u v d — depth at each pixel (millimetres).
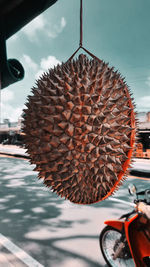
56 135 1355
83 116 1311
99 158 1315
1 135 31875
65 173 1375
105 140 1321
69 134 1330
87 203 1507
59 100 1351
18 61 1750
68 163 1350
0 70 1540
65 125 1336
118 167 1333
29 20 1449
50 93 1392
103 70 1436
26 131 1553
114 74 1457
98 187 1372
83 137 1309
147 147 15641
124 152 1398
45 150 1373
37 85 1631
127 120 1346
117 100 1346
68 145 1318
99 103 1342
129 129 1335
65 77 1392
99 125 1307
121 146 1347
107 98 1328
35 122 1432
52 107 1359
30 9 1346
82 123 1320
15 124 29844
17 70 1707
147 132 14422
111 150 1300
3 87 1766
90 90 1337
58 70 1513
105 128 1311
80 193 1423
